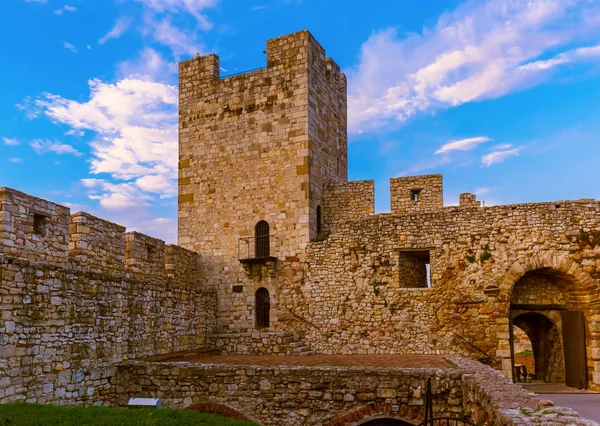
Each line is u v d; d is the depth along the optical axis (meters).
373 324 25.97
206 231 30.23
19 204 17.48
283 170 28.83
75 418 13.64
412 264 27.69
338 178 32.34
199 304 26.91
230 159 30.23
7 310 15.36
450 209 27.84
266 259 27.97
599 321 23.58
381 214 28.86
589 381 23.78
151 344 22.17
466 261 25.14
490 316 24.44
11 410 13.74
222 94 30.92
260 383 18.69
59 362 17.11
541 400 13.20
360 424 17.89
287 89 29.28
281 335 25.88
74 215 20.62
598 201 24.53
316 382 18.34
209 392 19.03
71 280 17.84
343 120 33.91
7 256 15.59
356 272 26.64
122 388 19.64
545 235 24.47
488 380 16.08
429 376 17.72
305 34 29.20
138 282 21.53
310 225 28.08
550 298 25.86
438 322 25.05
